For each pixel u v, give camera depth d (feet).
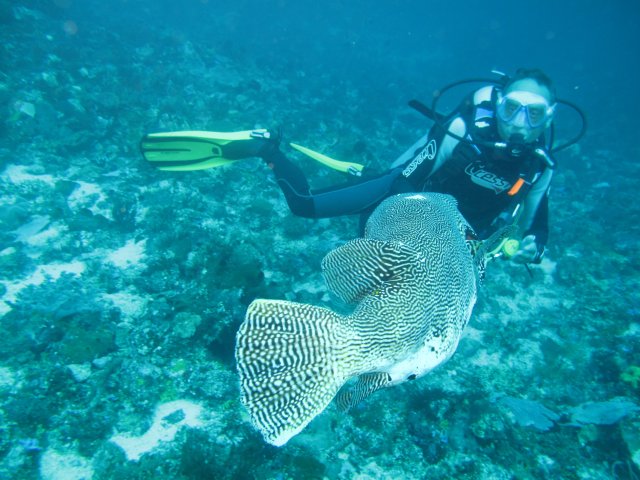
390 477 12.53
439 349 6.35
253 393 5.33
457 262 7.16
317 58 86.99
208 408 12.91
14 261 17.04
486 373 17.72
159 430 12.13
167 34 57.52
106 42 46.34
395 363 5.83
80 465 11.09
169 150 19.15
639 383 16.87
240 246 18.76
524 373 18.19
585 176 50.37
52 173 22.99
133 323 14.94
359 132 45.68
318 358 5.53
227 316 14.79
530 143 11.57
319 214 17.49
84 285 16.61
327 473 12.12
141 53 46.83
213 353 14.30
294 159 31.24
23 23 38.24
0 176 21.52
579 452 13.85
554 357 18.80
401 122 57.57
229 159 19.36
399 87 75.77
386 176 15.61
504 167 11.92
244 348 5.49
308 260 20.81
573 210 37.91
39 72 30.35
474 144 11.80
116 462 11.09
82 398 12.27
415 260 6.13
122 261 18.51
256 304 5.69
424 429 13.57
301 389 5.41
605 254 28.43
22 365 12.80
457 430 13.80
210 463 10.88
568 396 17.03
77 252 18.37
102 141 26.48
